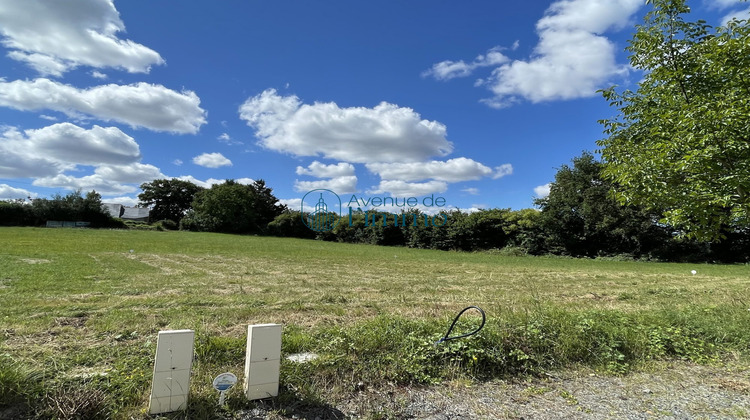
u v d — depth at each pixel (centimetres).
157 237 3794
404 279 1372
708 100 503
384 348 417
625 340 485
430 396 346
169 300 768
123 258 1717
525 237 3853
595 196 3566
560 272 1895
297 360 384
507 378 395
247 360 318
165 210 8200
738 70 496
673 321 582
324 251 2956
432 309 764
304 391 332
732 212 520
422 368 386
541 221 3734
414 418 305
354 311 728
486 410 322
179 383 289
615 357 451
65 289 860
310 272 1505
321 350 419
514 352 425
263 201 7106
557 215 3750
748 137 475
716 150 483
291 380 345
